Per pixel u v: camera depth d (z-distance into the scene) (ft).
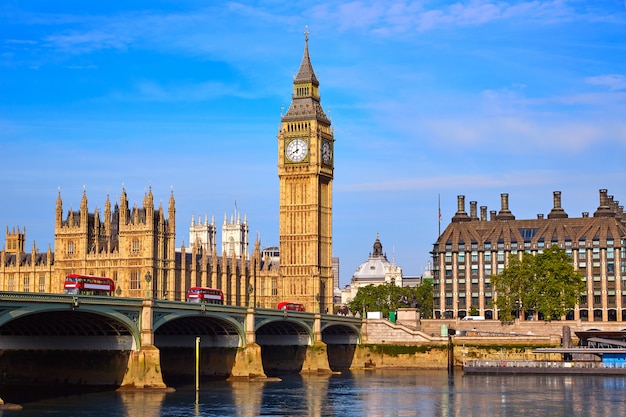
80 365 550.36
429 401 526.16
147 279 540.52
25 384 561.84
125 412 461.37
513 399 533.96
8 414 449.89
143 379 534.37
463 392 572.10
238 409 483.51
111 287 593.42
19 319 510.99
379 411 485.56
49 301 460.96
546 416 467.93
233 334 643.04
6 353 569.23
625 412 479.82
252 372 634.84
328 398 538.06
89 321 524.52
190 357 645.10
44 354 558.97
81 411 463.01
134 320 531.09
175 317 559.79
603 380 645.10
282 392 566.36
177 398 521.24
